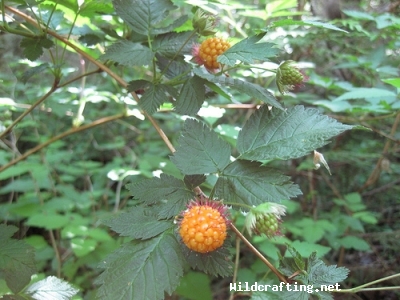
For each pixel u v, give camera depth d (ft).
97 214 1.40
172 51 0.68
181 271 0.46
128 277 0.45
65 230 1.15
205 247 0.46
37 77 1.86
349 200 1.37
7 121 1.28
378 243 1.52
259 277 0.99
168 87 0.66
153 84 0.66
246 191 0.51
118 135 2.07
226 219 0.50
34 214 1.24
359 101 1.27
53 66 0.81
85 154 2.04
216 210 0.48
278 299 0.51
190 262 0.49
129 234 0.48
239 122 1.71
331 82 1.17
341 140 1.60
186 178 0.53
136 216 0.51
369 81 1.30
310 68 1.36
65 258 1.20
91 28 0.93
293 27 1.27
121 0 0.67
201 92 0.63
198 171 0.52
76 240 1.12
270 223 0.50
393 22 1.10
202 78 0.63
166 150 1.67
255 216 0.51
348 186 1.61
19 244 0.59
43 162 1.50
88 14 0.80
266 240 0.98
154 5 0.68
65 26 1.02
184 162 0.53
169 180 0.53
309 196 1.43
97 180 1.79
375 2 1.72
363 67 1.25
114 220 0.50
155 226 0.49
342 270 0.53
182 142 0.54
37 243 1.18
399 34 1.21
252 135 0.55
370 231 1.50
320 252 0.93
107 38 0.90
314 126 0.52
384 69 1.14
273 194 0.50
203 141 0.54
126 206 1.53
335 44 1.52
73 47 0.75
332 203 1.54
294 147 0.51
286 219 1.27
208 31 0.64
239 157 0.53
